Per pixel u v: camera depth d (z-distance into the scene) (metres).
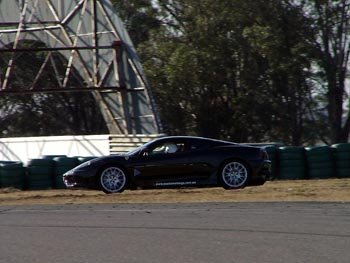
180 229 42.75
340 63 156.50
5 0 136.25
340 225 43.47
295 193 65.12
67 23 132.75
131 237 40.06
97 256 34.38
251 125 161.12
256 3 153.88
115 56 126.00
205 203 58.34
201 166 67.31
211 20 155.88
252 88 156.38
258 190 69.25
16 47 130.38
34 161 88.19
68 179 68.56
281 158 91.38
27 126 195.25
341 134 158.25
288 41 154.62
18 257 34.41
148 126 124.69
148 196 65.25
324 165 91.25
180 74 153.12
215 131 166.12
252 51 154.00
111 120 130.00
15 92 123.31
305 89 156.75
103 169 67.56
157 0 170.88
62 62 176.00
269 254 34.19
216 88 158.88
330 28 156.62
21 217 50.81
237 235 40.03
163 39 162.38
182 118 166.75
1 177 87.12
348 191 66.94
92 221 47.53
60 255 34.81
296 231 41.22
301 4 157.00
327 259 32.91
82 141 121.75
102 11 128.50
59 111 192.75
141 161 67.50
